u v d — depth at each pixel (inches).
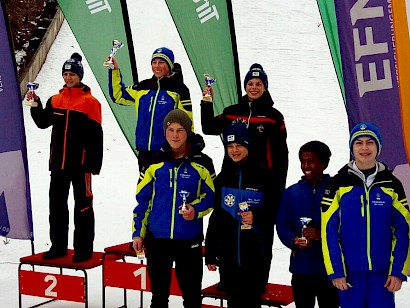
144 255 226.8
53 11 843.4
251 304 193.2
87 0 261.0
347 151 542.0
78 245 242.2
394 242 171.2
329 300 192.4
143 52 758.5
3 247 335.6
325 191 177.0
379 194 171.0
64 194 247.0
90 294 269.1
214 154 531.5
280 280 284.2
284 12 865.5
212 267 196.7
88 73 696.4
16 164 251.0
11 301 261.1
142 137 235.6
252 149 192.5
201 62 250.8
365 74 206.7
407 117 204.7
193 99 653.9
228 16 245.8
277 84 687.1
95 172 247.9
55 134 247.4
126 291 270.2
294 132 585.6
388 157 207.3
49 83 677.9
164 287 204.4
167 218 203.2
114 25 259.8
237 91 249.1
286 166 222.5
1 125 249.9
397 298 257.8
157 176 205.0
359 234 171.3
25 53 761.6
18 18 787.4
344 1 206.4
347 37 207.0
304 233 185.2
